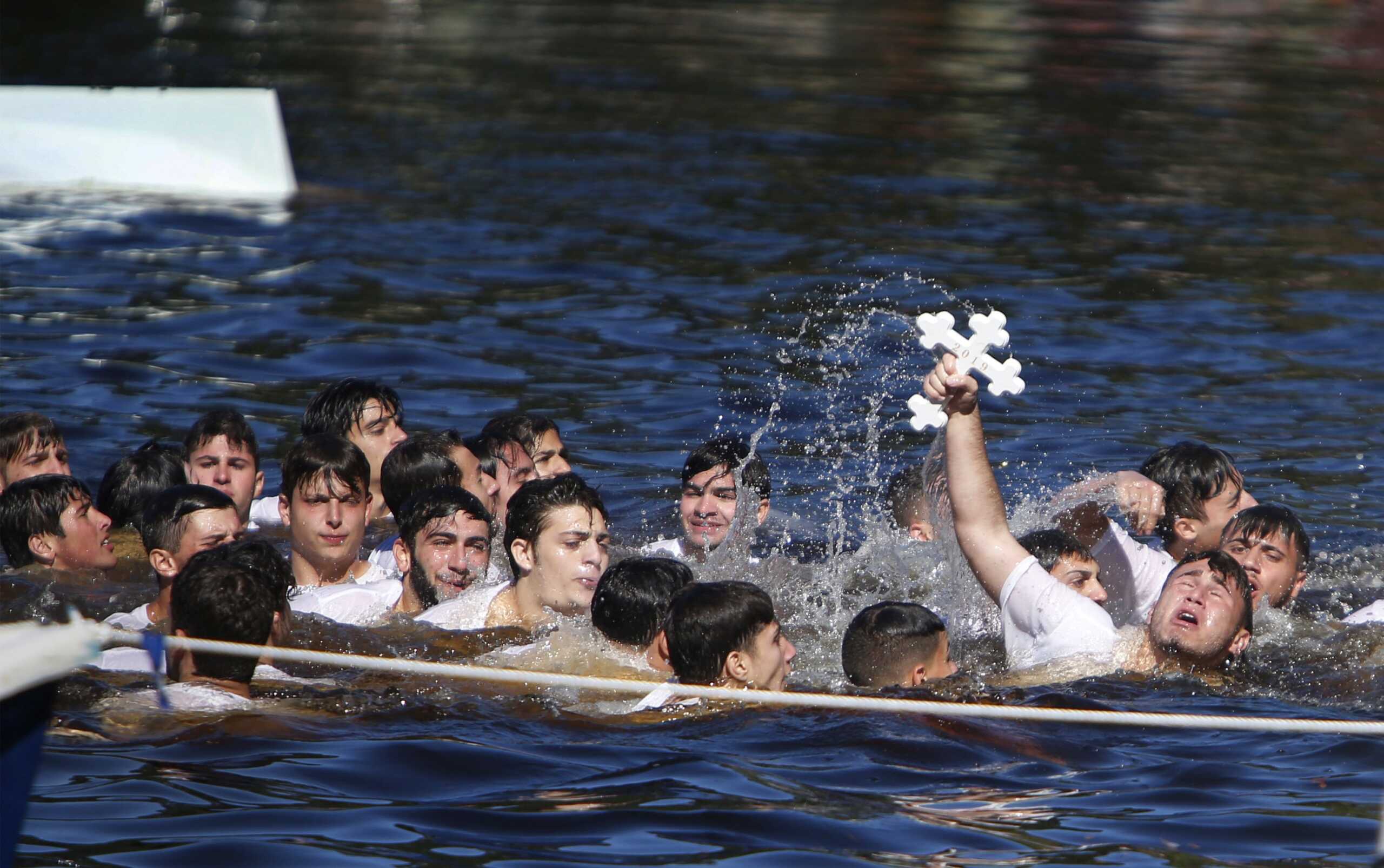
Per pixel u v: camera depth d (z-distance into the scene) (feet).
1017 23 424.87
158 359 134.00
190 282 161.68
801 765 62.44
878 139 259.60
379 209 201.57
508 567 91.35
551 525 78.18
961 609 85.25
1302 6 469.98
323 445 84.84
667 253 180.45
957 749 64.34
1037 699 69.15
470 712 67.51
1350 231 198.80
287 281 163.53
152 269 166.20
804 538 100.32
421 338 144.56
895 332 150.41
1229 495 85.92
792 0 465.06
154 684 67.92
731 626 67.31
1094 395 131.64
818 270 174.19
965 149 253.03
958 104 296.71
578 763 62.34
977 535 74.64
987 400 129.90
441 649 75.31
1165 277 173.88
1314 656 76.48
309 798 58.49
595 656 73.61
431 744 63.57
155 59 327.88
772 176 227.61
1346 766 63.10
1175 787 60.75
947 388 71.77
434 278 166.91
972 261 179.63
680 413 125.80
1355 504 105.60
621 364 138.92
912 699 69.36
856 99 299.79
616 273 171.01
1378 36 413.18
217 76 307.58
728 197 212.43
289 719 65.46
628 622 73.26
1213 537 86.43
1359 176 236.02
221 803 57.77
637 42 373.40
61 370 129.18
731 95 300.40
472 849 54.65
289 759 61.77
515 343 144.25
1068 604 73.51
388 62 334.44
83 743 62.39
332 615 80.18
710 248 183.62
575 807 58.18
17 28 366.43
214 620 66.74
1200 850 55.36
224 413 93.91
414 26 395.55
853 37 391.45
